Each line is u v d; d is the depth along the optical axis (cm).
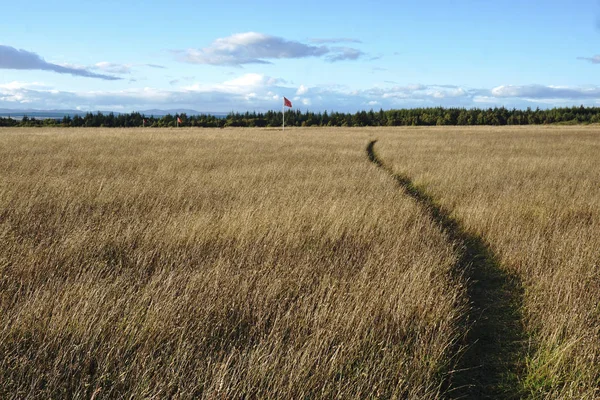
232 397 290
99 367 310
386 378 313
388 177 1307
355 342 357
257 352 325
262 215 756
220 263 517
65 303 390
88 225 677
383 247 616
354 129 6512
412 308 420
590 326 413
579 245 611
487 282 573
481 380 357
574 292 473
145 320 371
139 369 311
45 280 474
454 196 1048
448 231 792
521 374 365
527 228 741
